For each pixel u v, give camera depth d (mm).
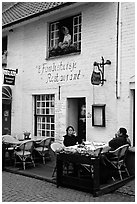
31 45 12828
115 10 9719
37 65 12484
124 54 9406
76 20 11227
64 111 11258
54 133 11695
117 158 8461
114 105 9617
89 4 10477
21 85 13234
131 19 9266
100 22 10141
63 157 8070
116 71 9586
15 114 13492
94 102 10203
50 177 8930
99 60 10109
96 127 10125
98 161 7516
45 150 11000
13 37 13750
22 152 10312
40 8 12578
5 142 10695
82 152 7969
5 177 9312
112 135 9625
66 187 8102
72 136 9539
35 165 10781
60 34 11789
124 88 9383
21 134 13070
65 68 11289
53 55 11867
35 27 12656
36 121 12594
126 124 9305
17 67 13445
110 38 9820
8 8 15227
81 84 10672
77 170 8719
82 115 11367
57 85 11562
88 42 10484
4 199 7062
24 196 7312
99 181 7625
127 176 8812
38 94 12367
